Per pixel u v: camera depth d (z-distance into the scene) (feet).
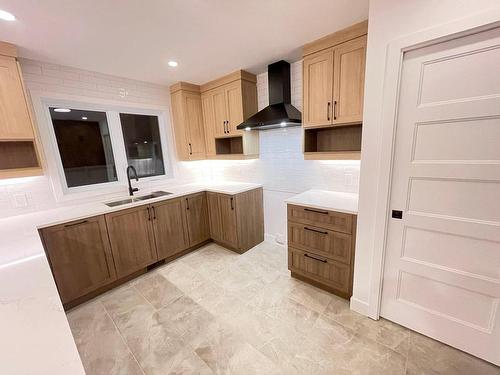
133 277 8.38
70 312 6.68
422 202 4.89
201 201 10.36
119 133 9.48
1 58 5.95
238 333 5.70
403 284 5.47
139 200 9.18
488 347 4.62
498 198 4.12
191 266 9.02
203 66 8.40
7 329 2.36
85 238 7.05
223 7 4.94
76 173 8.51
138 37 6.05
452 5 3.90
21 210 7.22
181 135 10.77
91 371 4.85
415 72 4.53
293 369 4.73
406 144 4.85
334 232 6.50
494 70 3.86
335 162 8.06
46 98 7.50
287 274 8.24
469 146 4.24
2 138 6.09
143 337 5.69
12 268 3.70
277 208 10.29
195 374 4.71
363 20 5.72
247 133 9.59
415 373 4.52
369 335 5.46
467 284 4.64
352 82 6.19
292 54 7.64
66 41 6.04
